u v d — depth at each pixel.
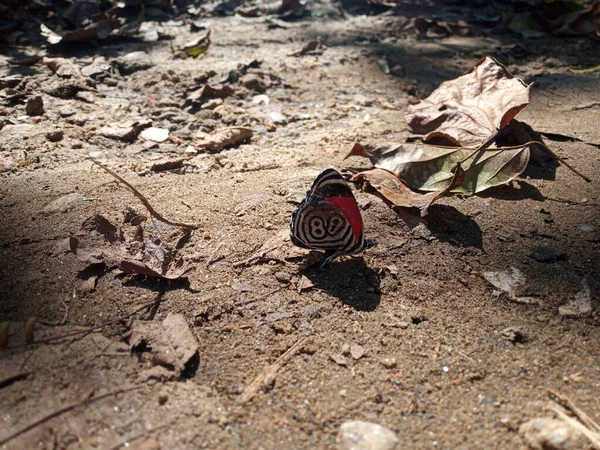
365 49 0.35
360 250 0.15
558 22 0.38
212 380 0.12
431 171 0.18
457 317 0.14
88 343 0.13
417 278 0.15
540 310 0.14
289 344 0.13
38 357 0.12
